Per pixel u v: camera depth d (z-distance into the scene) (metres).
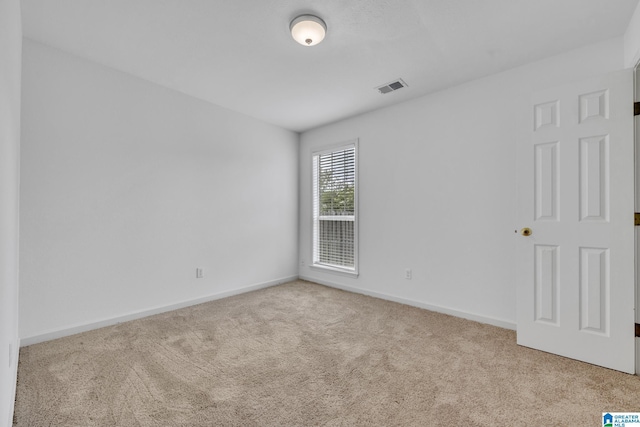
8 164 1.27
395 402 1.58
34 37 2.23
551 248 2.12
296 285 4.13
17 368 1.88
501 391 1.67
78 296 2.48
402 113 3.30
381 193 3.49
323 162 4.28
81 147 2.50
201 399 1.61
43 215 2.31
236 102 3.39
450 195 2.92
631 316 1.85
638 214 1.85
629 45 1.98
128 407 1.54
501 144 2.61
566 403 1.57
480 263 2.73
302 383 1.76
